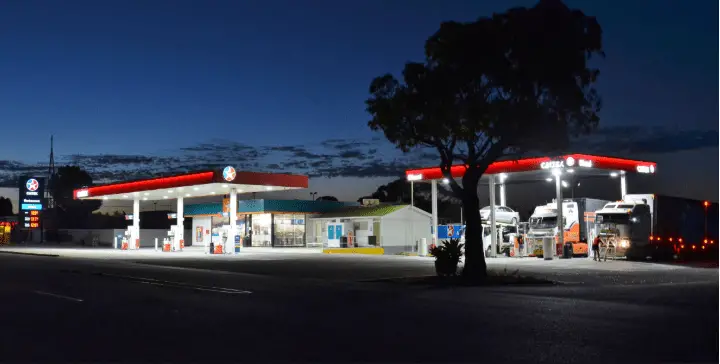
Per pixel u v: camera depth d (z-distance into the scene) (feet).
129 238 195.52
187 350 33.42
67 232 268.41
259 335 37.86
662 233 119.03
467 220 80.02
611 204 124.88
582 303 53.72
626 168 125.18
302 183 157.69
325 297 59.26
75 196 199.72
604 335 37.37
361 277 84.53
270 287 69.72
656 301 55.06
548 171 124.57
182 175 155.02
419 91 73.67
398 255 147.64
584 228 134.10
